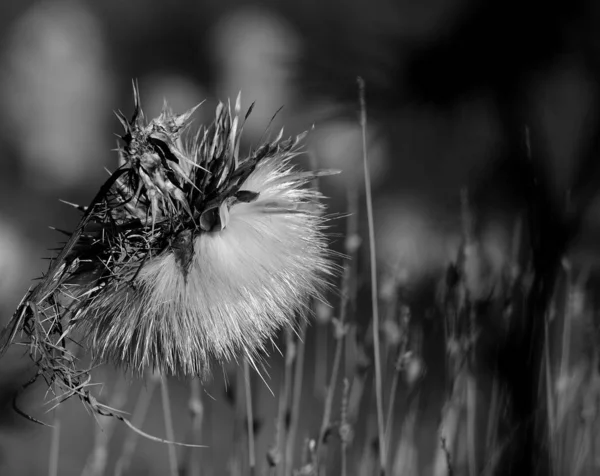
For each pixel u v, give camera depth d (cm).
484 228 54
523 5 49
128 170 41
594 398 52
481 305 51
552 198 47
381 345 54
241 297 41
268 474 50
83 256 41
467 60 50
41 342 40
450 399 50
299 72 53
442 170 58
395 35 51
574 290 52
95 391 50
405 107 51
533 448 48
